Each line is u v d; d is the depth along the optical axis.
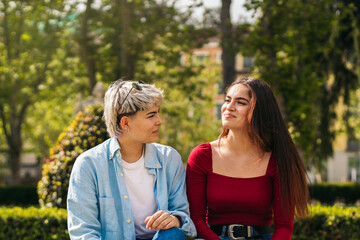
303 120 10.64
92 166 2.37
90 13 13.34
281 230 2.54
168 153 2.56
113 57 13.20
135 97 2.33
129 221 2.34
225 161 2.61
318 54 11.78
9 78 16.61
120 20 13.13
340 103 12.40
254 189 2.55
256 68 10.38
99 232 2.32
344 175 31.42
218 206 2.58
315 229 4.34
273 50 10.19
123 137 2.41
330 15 10.39
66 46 14.78
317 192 13.82
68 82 16.16
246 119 2.59
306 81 10.31
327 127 12.11
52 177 4.26
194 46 11.73
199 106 20.69
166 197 2.45
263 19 10.27
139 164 2.44
